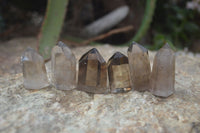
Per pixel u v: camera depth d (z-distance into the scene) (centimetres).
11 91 22
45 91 22
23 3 55
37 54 22
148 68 21
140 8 48
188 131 17
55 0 30
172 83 21
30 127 17
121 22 50
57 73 22
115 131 17
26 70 22
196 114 19
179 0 49
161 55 20
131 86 22
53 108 20
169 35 46
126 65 21
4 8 54
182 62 33
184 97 21
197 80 25
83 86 21
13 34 47
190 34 47
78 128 18
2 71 29
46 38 31
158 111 19
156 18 48
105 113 19
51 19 31
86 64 21
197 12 46
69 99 21
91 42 39
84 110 20
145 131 17
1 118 18
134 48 21
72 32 49
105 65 21
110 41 48
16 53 36
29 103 20
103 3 54
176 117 19
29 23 54
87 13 55
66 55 21
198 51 45
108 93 22
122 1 52
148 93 22
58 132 17
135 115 19
